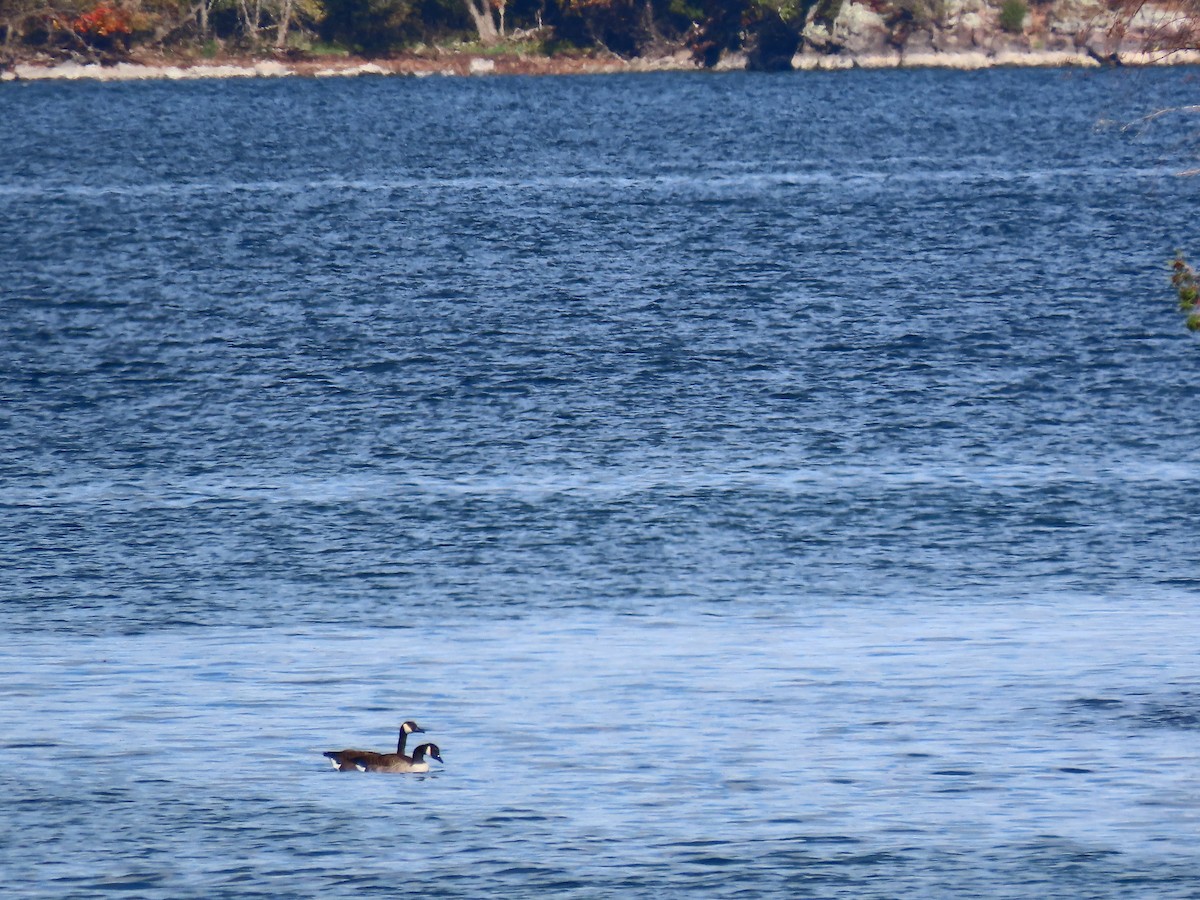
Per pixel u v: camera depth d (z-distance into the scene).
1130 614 59.31
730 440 84.50
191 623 58.69
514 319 118.81
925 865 41.56
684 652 55.47
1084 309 119.00
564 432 86.38
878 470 78.56
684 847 42.44
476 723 49.66
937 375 98.69
